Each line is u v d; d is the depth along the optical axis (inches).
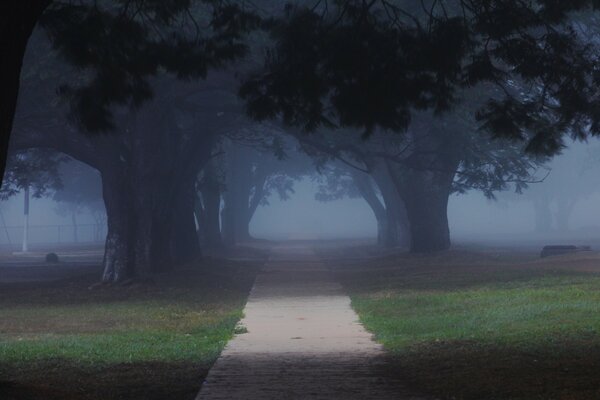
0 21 690.2
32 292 2090.3
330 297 1831.9
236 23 1141.1
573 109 1110.4
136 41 1082.1
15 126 2076.8
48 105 2027.6
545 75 1104.2
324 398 716.0
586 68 1104.2
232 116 2363.4
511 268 2311.8
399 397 719.1
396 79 1051.9
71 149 2159.2
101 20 1048.8
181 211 2795.3
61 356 1009.5
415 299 1649.9
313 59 1071.0
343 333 1232.2
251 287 2149.4
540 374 788.0
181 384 824.9
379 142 2637.8
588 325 1080.2
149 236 2183.8
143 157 2171.5
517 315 1245.1
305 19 1098.1
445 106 1103.0
